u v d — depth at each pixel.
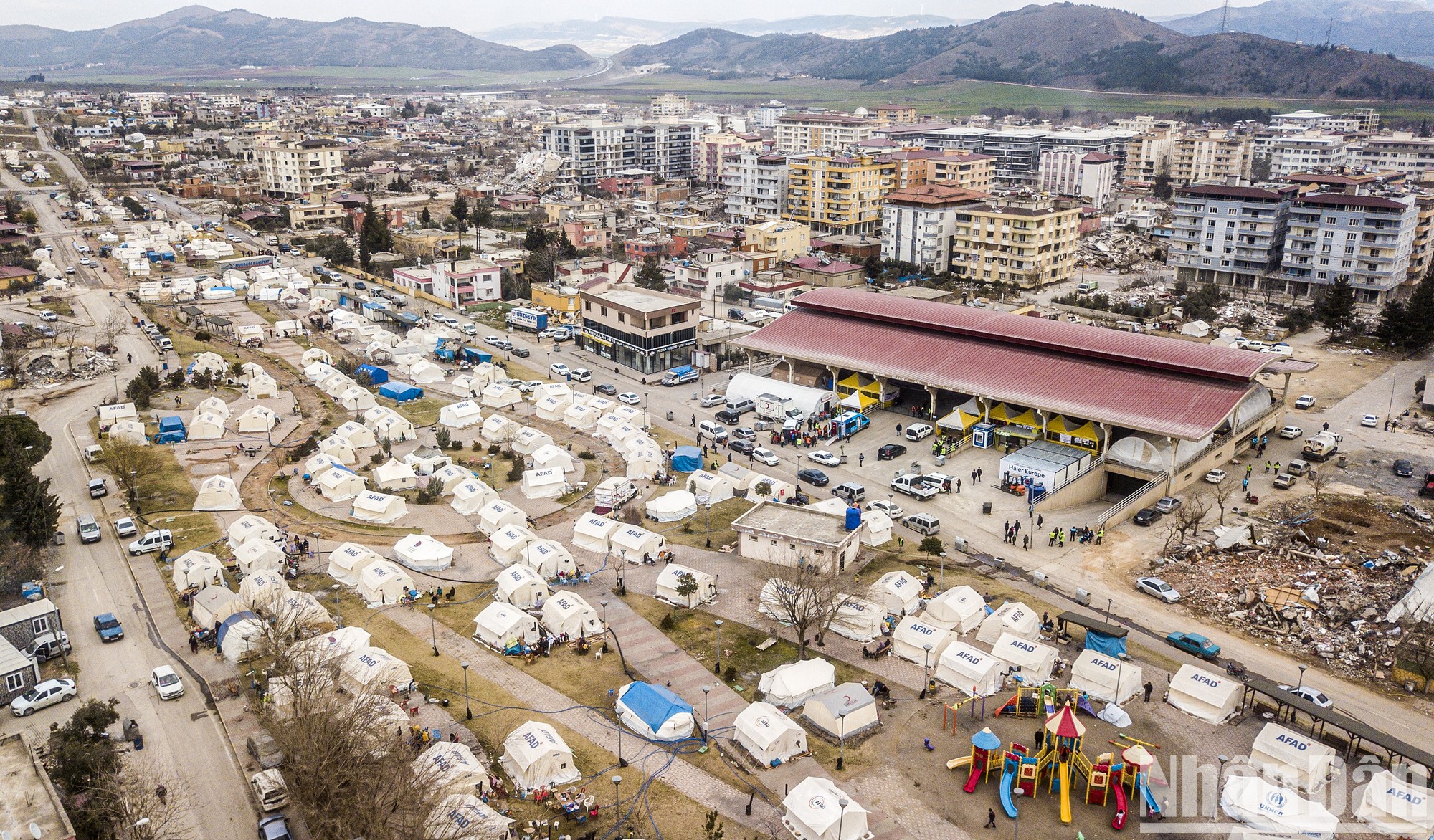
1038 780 57.75
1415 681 69.25
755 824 55.09
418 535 90.25
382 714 59.91
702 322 162.25
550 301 184.38
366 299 188.88
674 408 134.50
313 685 59.59
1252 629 77.50
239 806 56.00
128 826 51.31
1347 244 187.38
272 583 76.81
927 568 87.62
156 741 61.53
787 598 74.12
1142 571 88.06
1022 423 117.06
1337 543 92.94
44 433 107.06
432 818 51.56
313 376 143.38
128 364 147.00
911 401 134.00
